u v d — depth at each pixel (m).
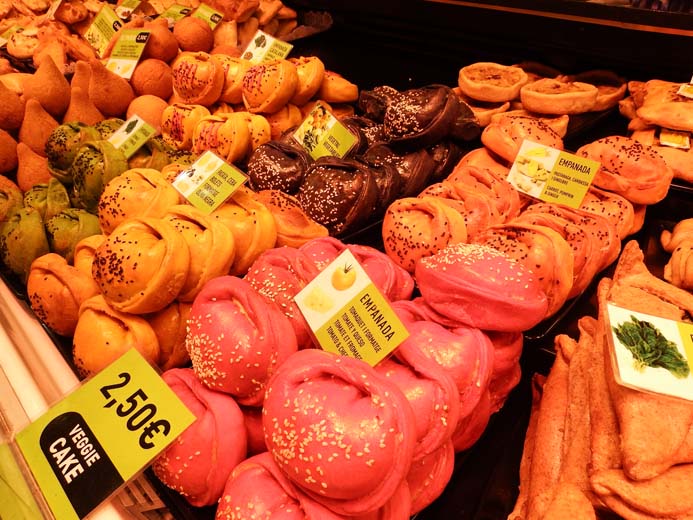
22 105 2.23
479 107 2.29
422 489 1.06
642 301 1.24
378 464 0.83
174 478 1.05
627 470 0.92
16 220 1.67
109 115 2.38
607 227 1.55
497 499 1.21
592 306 1.53
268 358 1.06
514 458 1.29
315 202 1.76
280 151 1.97
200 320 1.10
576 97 2.06
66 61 2.67
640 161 1.68
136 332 1.28
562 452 1.10
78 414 1.07
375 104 2.20
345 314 1.07
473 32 2.47
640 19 1.97
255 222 1.54
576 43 2.18
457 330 1.12
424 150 1.98
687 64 1.99
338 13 3.04
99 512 1.09
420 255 1.47
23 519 1.02
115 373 1.10
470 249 1.18
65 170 1.94
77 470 1.02
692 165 1.83
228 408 1.06
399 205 1.58
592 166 1.63
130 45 2.50
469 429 1.16
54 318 1.44
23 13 3.27
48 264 1.45
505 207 1.62
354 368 0.92
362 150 2.04
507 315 1.09
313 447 0.85
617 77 2.33
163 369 1.39
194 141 2.12
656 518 0.90
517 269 1.13
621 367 1.00
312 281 1.11
